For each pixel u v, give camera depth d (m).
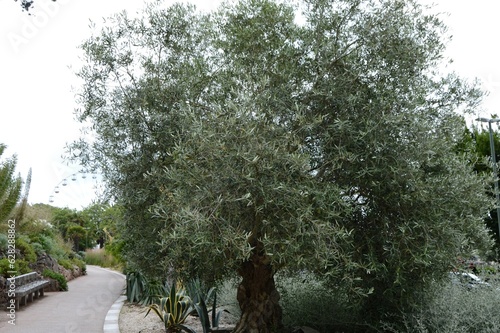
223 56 6.56
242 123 4.76
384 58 5.70
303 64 5.84
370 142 5.11
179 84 6.27
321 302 7.21
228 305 9.46
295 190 4.63
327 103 5.56
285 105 5.48
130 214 6.60
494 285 6.64
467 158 6.07
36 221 20.19
